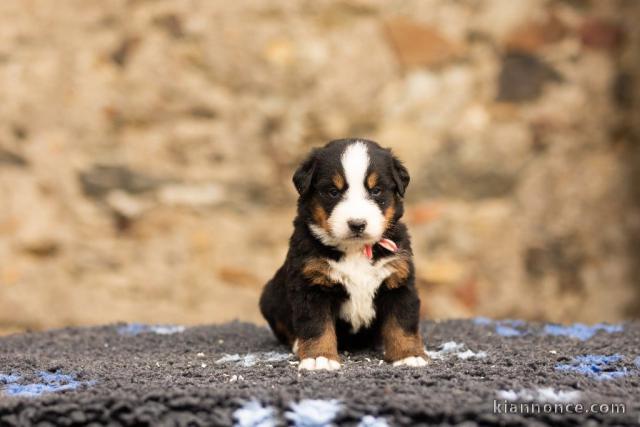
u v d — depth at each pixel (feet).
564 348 15.12
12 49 26.68
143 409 10.31
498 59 28.22
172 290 26.50
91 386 11.66
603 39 29.27
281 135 27.04
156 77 26.81
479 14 28.09
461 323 19.29
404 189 15.10
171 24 26.89
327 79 27.12
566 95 28.78
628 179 29.43
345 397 10.51
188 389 10.96
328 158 14.71
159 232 26.58
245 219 26.94
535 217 28.30
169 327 20.10
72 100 26.68
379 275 14.39
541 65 28.58
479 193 27.81
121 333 18.83
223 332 18.63
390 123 27.45
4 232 26.09
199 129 26.91
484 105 28.07
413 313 14.55
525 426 9.80
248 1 26.96
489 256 27.71
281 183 27.09
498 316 27.66
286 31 27.07
